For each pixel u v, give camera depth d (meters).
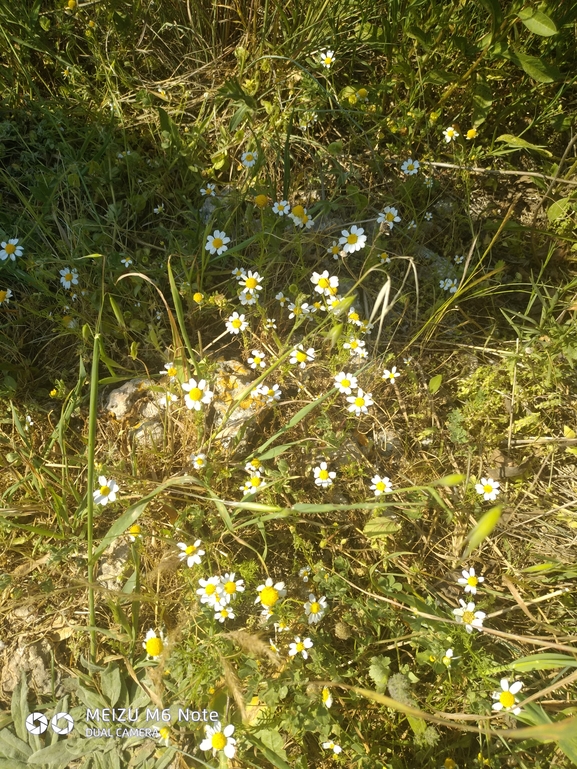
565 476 0.57
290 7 0.73
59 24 0.73
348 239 0.56
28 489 0.52
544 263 0.62
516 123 0.72
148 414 0.57
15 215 0.64
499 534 0.53
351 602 0.46
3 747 0.43
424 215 0.67
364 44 0.72
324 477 0.50
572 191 0.67
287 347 0.55
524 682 0.47
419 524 0.53
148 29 0.75
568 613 0.50
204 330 0.61
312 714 0.42
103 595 0.46
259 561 0.50
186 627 0.45
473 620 0.45
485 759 0.42
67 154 0.65
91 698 0.44
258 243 0.63
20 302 0.62
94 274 0.61
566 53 0.68
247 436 0.54
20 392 0.58
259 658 0.42
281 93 0.73
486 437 0.57
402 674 0.44
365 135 0.68
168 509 0.51
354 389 0.54
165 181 0.67
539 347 0.60
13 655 0.46
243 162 0.64
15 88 0.72
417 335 0.59
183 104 0.72
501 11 0.64
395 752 0.44
